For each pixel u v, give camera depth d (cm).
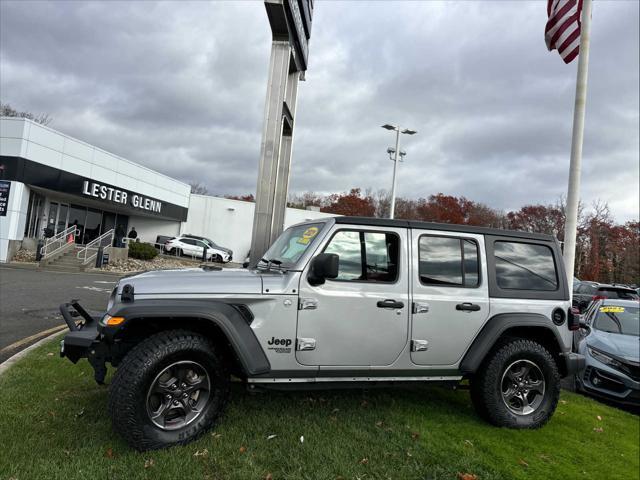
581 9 823
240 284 354
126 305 324
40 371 478
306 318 364
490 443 375
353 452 338
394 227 404
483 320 415
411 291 397
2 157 2027
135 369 313
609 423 486
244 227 3781
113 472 288
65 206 2617
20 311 859
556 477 333
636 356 591
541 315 433
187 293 341
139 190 2961
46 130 2153
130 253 2439
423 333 395
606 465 367
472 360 400
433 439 371
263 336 352
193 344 331
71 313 415
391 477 310
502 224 5275
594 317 744
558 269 455
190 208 3681
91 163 2486
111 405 312
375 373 386
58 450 310
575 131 789
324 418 397
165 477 285
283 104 771
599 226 4006
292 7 757
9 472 279
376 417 409
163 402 330
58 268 1873
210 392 342
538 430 421
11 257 1973
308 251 377
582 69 792
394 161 2380
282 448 335
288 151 987
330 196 6334
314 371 368
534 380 432
